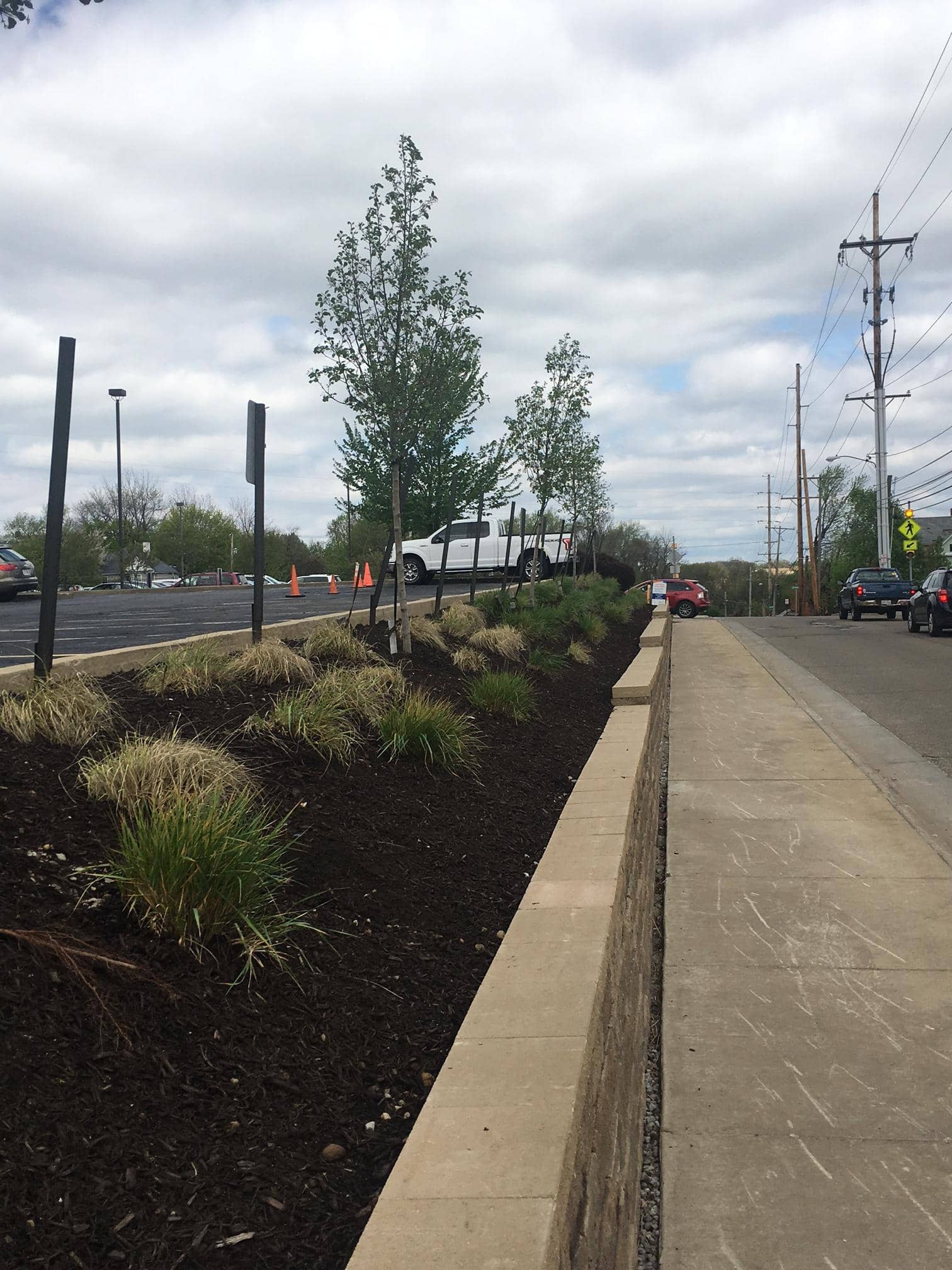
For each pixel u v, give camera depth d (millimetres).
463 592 22906
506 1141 2072
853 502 75312
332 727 5430
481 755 6832
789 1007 4543
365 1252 1729
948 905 5742
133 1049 2426
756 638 27016
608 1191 2689
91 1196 1937
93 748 4289
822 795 8547
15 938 2607
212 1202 2043
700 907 5934
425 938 3793
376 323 9523
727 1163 3414
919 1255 2914
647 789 6750
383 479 18953
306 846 4070
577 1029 2576
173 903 2930
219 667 6180
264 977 2994
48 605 5160
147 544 54344
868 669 17781
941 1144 3438
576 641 16016
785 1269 2900
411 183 9359
